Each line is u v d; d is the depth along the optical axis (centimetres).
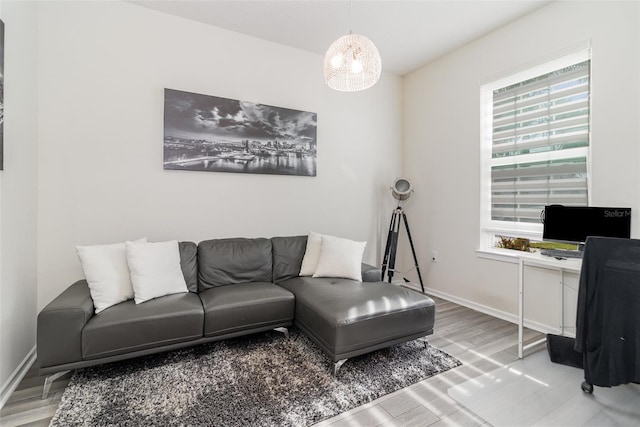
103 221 258
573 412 164
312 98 354
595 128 236
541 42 268
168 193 282
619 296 159
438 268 371
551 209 243
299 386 182
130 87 266
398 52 353
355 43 205
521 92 295
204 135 293
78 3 248
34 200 229
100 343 180
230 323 219
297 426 150
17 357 195
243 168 312
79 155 249
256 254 283
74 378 187
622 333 158
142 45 270
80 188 250
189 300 219
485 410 165
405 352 227
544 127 278
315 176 356
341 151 375
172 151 280
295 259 301
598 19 232
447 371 202
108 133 259
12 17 195
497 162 317
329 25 298
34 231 229
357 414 160
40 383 186
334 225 371
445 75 360
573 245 243
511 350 233
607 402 173
